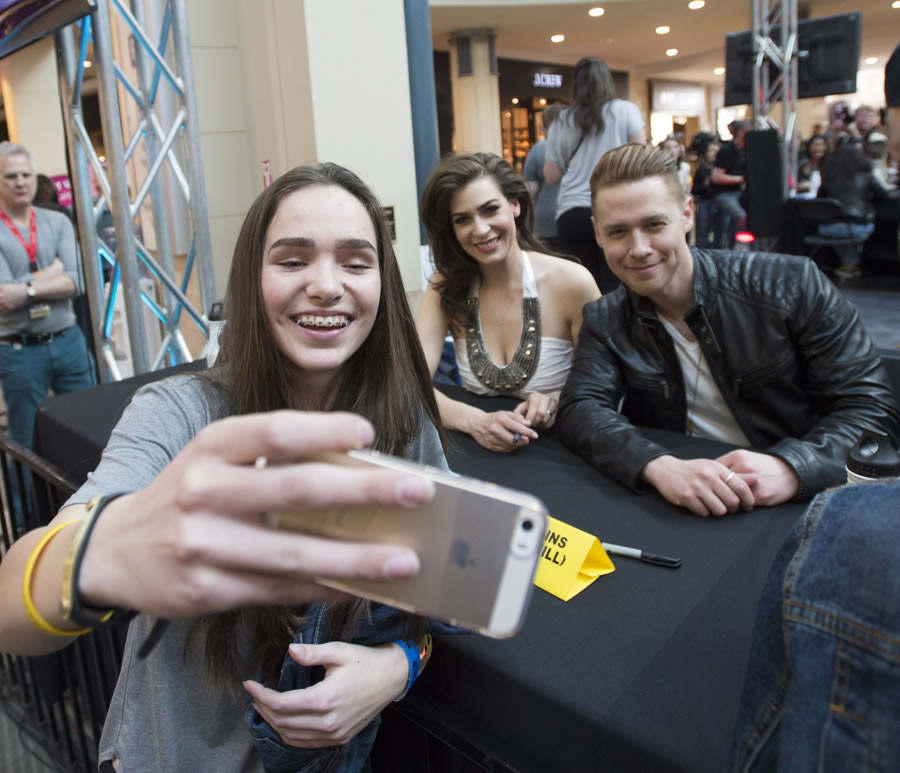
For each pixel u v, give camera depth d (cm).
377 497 29
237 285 79
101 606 34
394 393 86
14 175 254
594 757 70
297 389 85
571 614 87
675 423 152
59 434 162
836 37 494
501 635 37
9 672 182
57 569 39
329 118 305
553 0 785
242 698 78
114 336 358
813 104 1096
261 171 354
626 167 127
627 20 905
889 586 35
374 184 323
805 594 38
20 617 42
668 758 64
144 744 78
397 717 93
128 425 72
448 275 183
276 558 30
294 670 74
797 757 37
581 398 145
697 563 97
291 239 73
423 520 38
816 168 661
